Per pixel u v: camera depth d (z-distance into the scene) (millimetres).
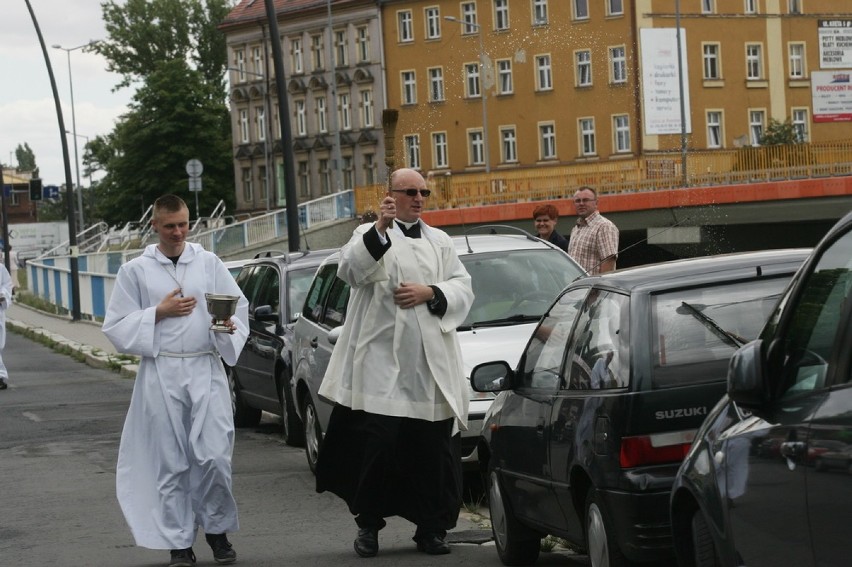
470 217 92375
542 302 18156
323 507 16984
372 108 143625
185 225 13445
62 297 74562
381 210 13227
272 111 155125
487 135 128375
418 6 138875
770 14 126062
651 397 10156
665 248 78750
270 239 88500
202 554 14258
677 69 112875
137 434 13352
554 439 11445
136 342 13125
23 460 22344
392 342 13492
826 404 7000
